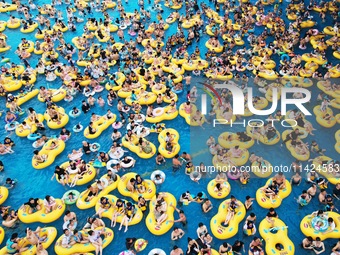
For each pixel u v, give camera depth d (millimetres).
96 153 20625
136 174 19016
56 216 17234
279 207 17250
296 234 16078
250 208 17188
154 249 15633
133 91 24438
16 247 15773
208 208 17141
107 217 17125
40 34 31562
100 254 15633
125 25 32406
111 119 22516
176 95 24219
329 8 32969
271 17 31281
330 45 28359
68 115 23344
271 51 27594
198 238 15859
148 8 35500
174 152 20109
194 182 18672
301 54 27859
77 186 18828
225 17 31656
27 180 19391
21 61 28781
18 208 18000
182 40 29562
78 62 27906
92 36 31156
